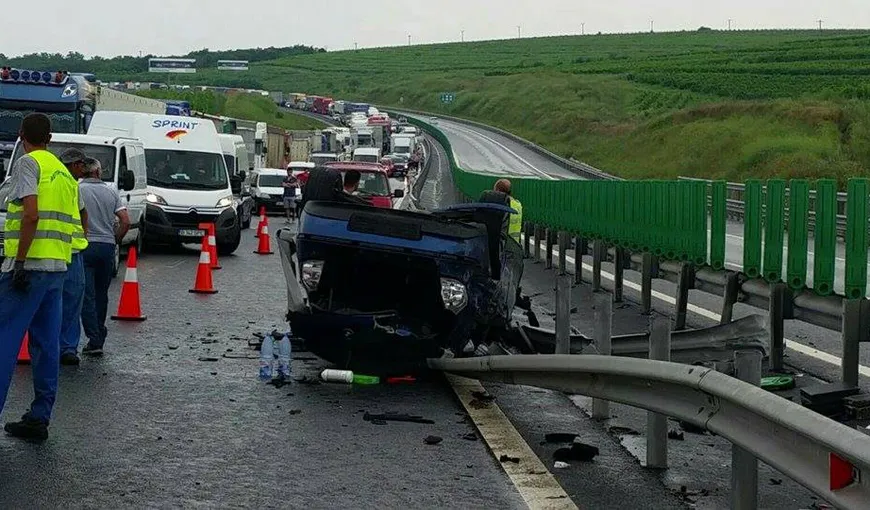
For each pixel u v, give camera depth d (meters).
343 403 9.88
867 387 11.06
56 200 7.86
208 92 139.25
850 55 136.00
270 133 64.19
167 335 13.61
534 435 8.78
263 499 6.79
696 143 79.50
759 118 79.44
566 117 133.62
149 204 26.16
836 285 15.12
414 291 11.05
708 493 7.10
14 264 7.67
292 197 45.12
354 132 106.56
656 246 17.12
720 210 14.46
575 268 23.00
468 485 7.18
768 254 12.18
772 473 7.76
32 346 8.14
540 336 12.08
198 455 7.85
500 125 160.62
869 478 4.37
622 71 175.25
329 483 7.19
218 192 27.06
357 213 10.62
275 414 9.32
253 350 12.64
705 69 147.50
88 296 11.88
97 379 10.62
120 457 7.72
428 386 10.89
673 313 17.61
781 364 12.10
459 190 60.19
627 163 88.06
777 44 181.62
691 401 6.34
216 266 23.41
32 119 7.95
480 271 10.72
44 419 8.17
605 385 7.78
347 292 11.09
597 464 7.86
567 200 24.19
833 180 11.12
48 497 6.69
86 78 33.84
